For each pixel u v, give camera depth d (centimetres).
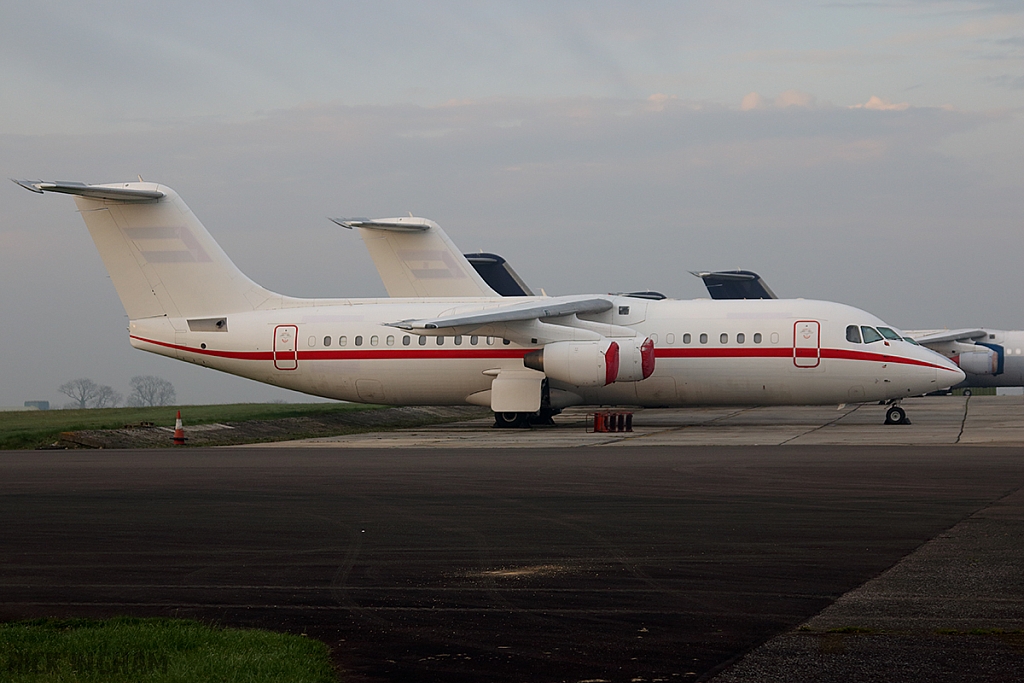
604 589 1362
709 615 1219
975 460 2903
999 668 995
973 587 1336
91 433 4144
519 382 4875
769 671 997
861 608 1236
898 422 4806
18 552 1648
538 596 1328
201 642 1098
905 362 4619
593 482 2472
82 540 1750
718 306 4872
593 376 4597
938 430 4331
